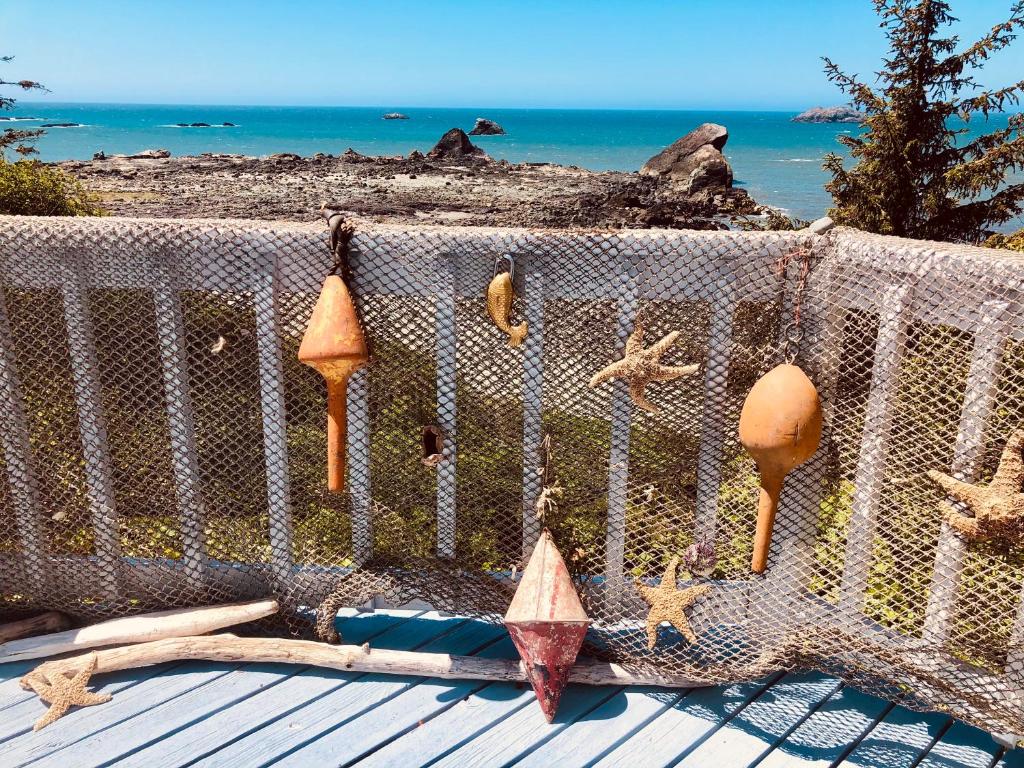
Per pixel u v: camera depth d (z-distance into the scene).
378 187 32.53
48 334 2.20
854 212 8.23
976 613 2.01
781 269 1.95
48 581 2.40
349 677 2.28
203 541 2.37
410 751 2.02
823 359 1.99
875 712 2.17
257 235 2.07
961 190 8.12
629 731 2.09
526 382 2.12
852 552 2.05
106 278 2.12
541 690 2.08
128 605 2.43
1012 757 2.02
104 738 2.04
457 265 2.05
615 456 2.15
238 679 2.26
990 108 7.98
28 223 2.09
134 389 2.27
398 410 2.21
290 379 2.23
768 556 2.17
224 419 2.28
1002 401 1.78
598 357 2.09
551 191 32.16
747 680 2.21
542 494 2.13
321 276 2.10
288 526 2.34
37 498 2.34
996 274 1.69
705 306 2.04
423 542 2.34
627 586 2.31
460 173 39.94
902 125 7.97
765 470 1.93
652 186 33.12
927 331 1.85
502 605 2.32
